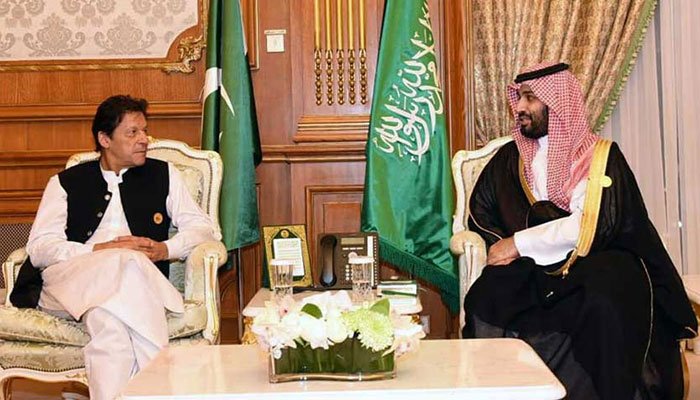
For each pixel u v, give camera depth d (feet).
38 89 15.33
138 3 15.31
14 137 15.34
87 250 11.03
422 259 13.80
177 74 15.30
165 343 10.03
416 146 13.88
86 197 11.67
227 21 14.06
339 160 15.26
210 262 11.05
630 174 11.07
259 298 11.13
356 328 6.97
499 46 14.90
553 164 11.35
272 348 7.01
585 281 10.15
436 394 6.62
